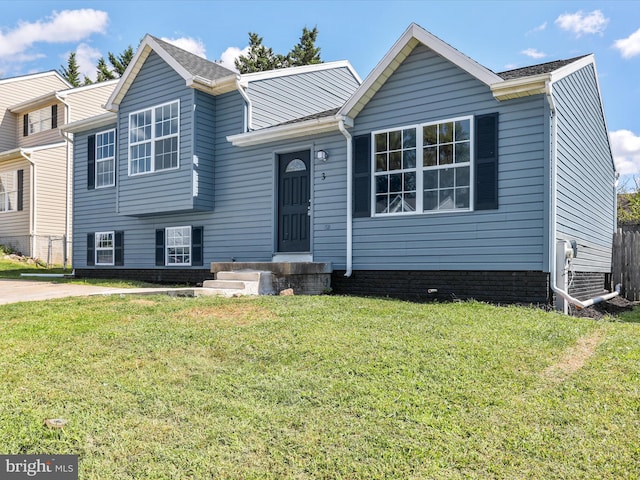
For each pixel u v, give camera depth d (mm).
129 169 12719
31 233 20156
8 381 4152
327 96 14117
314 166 10242
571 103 8812
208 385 4164
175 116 11805
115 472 2939
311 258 10234
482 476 2895
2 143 23344
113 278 14312
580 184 9461
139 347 5035
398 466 2992
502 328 5746
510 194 7758
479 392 3936
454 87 8297
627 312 9633
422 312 6582
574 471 2926
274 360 4688
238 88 11188
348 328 5637
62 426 3373
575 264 8859
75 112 21734
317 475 2924
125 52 43312
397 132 8930
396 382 4117
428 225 8547
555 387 4074
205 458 3094
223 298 7652
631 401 3775
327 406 3750
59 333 5492
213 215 11953
